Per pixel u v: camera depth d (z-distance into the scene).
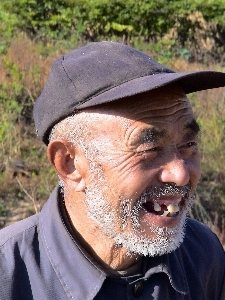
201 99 5.70
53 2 10.30
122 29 10.20
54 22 9.99
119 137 1.34
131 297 1.44
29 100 5.94
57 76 1.43
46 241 1.47
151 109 1.34
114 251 1.46
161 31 10.71
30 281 1.44
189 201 1.46
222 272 1.76
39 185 4.88
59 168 1.47
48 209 1.53
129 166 1.35
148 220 1.38
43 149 5.36
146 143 1.34
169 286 1.52
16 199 4.83
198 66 8.10
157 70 1.39
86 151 1.39
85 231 1.48
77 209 1.48
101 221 1.41
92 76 1.37
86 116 1.38
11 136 5.32
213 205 4.59
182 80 1.42
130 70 1.36
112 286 1.44
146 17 10.55
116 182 1.36
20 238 1.49
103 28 10.42
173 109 1.37
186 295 1.57
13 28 9.91
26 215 4.64
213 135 5.16
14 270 1.44
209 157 5.01
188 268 1.63
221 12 10.72
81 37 10.01
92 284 1.41
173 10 10.65
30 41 8.66
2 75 6.23
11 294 1.43
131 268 1.49
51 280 1.44
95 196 1.40
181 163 1.36
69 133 1.42
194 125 1.41
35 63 6.90
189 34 10.67
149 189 1.37
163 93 1.36
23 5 10.16
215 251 1.74
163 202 1.39
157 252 1.39
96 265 1.44
